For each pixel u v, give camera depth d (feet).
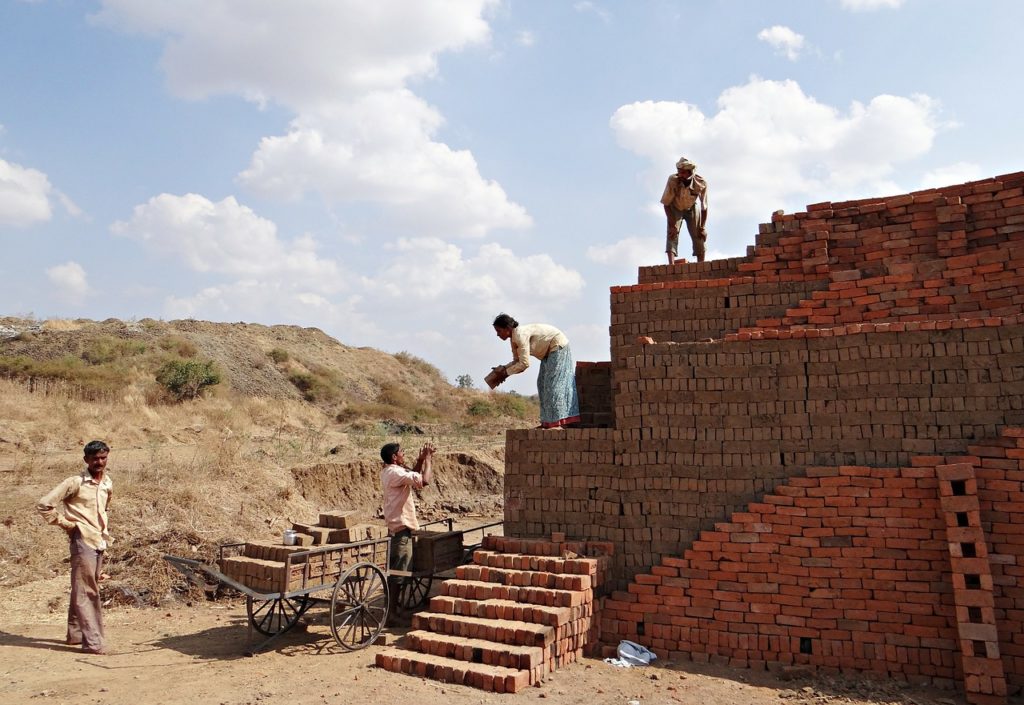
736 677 22.49
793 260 28.84
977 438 22.35
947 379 22.95
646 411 26.40
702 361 25.94
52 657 23.08
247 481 47.88
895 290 26.55
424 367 189.06
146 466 45.29
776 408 24.82
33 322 123.85
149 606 30.96
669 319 29.96
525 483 28.14
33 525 35.01
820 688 21.35
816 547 23.27
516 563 25.46
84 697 19.33
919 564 22.09
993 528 21.38
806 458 24.25
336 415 121.29
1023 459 21.26
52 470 43.68
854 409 23.88
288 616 27.30
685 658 24.18
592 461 27.09
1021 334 22.35
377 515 57.72
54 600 29.45
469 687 20.38
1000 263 25.20
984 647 20.29
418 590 32.40
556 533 26.55
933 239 27.02
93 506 25.05
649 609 24.94
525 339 29.81
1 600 28.96
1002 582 21.04
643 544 25.82
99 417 63.72
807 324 27.68
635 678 21.98
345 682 20.81
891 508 22.59
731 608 23.98
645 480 26.12
